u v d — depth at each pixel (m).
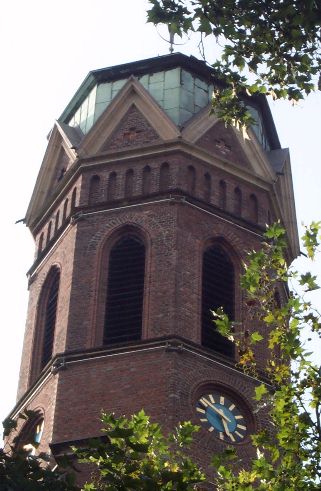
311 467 26.19
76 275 48.34
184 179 50.59
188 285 47.00
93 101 55.84
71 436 43.06
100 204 50.41
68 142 54.09
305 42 27.12
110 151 52.03
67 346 45.97
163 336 44.97
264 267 28.59
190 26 27.28
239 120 29.22
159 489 24.23
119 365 44.75
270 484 26.27
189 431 28.56
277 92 27.95
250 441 43.50
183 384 43.81
